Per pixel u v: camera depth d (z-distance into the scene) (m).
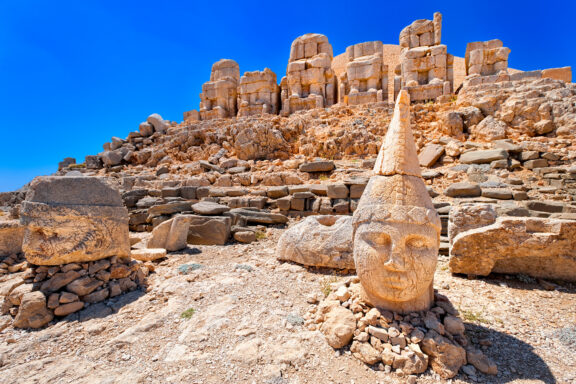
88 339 3.72
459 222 5.25
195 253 6.82
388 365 3.00
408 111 3.61
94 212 4.71
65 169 18.48
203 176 12.22
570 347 3.33
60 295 4.26
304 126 14.60
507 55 14.53
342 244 5.37
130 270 5.06
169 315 4.10
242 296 4.52
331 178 10.07
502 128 10.84
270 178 10.62
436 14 15.78
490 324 3.76
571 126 10.13
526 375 2.97
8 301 4.30
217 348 3.40
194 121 19.61
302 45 18.38
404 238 3.25
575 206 6.75
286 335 3.55
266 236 7.82
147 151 16.89
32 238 4.37
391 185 3.41
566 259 4.68
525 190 8.04
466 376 2.93
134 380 2.97
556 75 12.90
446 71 15.56
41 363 3.29
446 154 10.73
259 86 18.61
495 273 5.17
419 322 3.30
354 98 16.48
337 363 3.12
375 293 3.41
